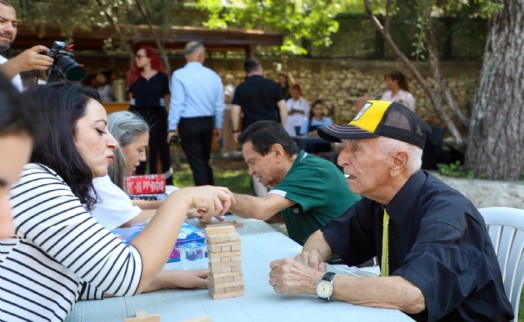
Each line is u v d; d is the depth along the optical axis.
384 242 2.16
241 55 14.17
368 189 2.08
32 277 1.46
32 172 1.46
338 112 14.14
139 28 9.66
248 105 7.23
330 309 1.75
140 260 1.51
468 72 13.48
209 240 1.85
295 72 13.99
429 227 1.89
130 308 1.82
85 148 1.64
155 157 7.14
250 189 8.22
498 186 5.48
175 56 13.02
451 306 1.83
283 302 1.82
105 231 1.50
